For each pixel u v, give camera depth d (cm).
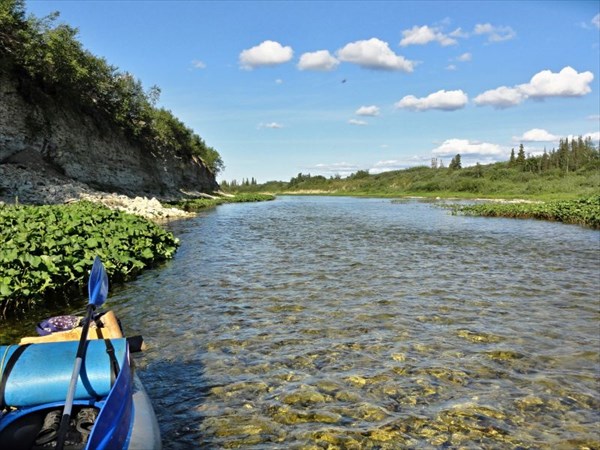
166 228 2756
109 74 4397
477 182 9769
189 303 1047
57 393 393
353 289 1193
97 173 4044
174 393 618
